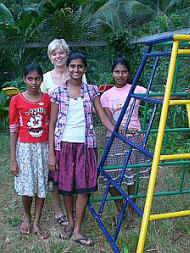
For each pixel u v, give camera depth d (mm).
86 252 3201
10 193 4328
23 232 3471
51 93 3287
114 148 3496
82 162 3225
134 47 7551
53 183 3484
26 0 9117
